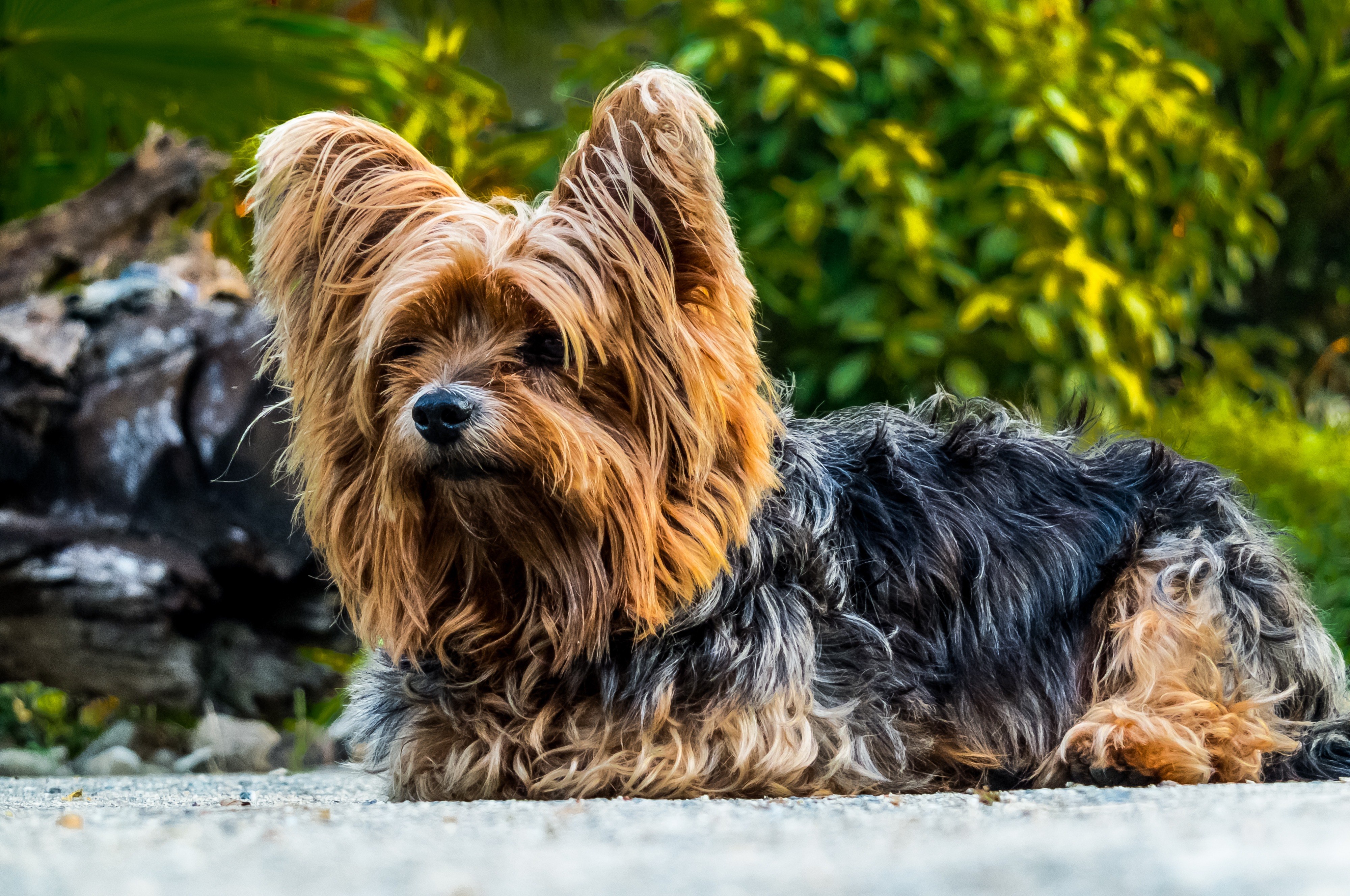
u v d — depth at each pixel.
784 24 9.38
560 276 4.31
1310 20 11.28
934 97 9.34
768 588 4.66
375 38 10.17
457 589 4.61
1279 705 4.94
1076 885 1.85
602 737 4.46
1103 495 5.25
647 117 4.45
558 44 14.66
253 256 4.80
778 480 4.67
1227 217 9.92
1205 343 10.89
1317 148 11.57
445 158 10.40
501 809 3.57
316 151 4.66
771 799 4.13
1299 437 8.93
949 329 8.95
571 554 4.42
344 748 7.90
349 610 4.79
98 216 8.97
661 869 2.14
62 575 7.49
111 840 2.64
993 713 4.87
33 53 9.57
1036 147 9.12
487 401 4.17
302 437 4.73
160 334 8.12
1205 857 2.03
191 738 7.88
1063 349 9.02
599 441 4.34
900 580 4.90
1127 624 4.88
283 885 2.00
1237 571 5.04
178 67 9.65
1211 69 10.54
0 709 8.26
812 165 9.25
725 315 4.53
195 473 7.91
